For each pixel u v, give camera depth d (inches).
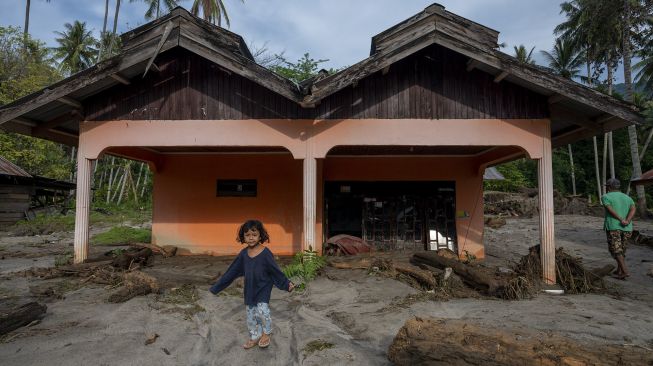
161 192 400.8
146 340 157.0
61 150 1126.4
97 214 926.4
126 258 293.1
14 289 238.4
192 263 335.6
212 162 402.3
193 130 284.0
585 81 1249.4
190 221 398.0
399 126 277.4
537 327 167.8
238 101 285.0
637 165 873.5
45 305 191.2
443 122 277.0
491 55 250.8
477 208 395.2
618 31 938.7
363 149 359.6
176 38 258.2
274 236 394.6
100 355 141.9
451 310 196.7
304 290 233.5
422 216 399.2
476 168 395.5
